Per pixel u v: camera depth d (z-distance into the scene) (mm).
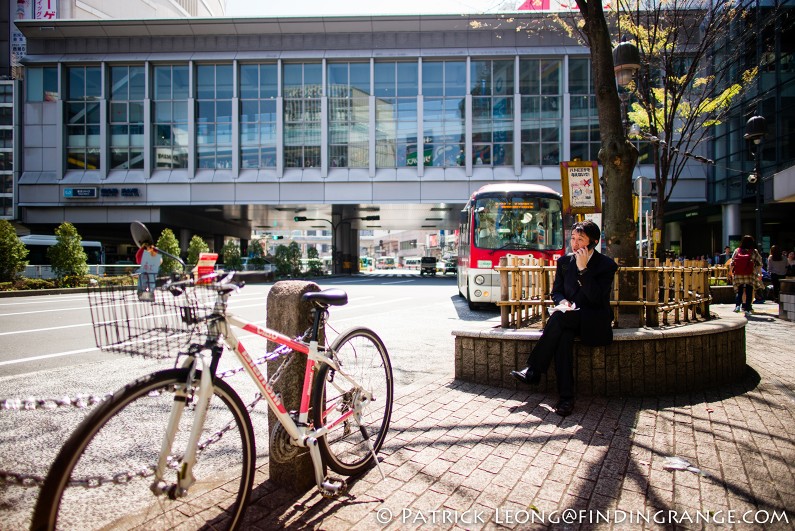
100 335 1707
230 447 2982
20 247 17328
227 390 1848
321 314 2379
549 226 10820
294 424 2135
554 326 3631
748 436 3041
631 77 7012
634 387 3902
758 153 14031
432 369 4930
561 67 28609
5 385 4348
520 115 28641
